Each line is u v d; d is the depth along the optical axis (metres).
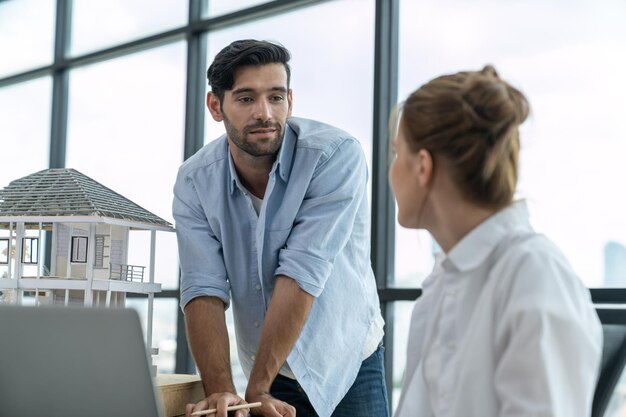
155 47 4.48
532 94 3.09
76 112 4.81
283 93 1.84
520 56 3.15
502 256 1.04
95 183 2.04
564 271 0.99
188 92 4.25
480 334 1.02
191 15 4.28
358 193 1.92
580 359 0.94
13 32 5.24
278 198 1.92
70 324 1.03
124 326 1.01
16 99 5.17
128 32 4.63
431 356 1.14
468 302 1.08
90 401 1.03
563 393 0.92
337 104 3.69
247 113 1.81
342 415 2.01
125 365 1.02
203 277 1.91
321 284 1.83
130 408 1.02
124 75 4.61
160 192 4.38
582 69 2.99
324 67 3.74
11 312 1.04
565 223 2.94
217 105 1.95
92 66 4.76
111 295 1.96
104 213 1.89
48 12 5.07
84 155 4.73
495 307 1.02
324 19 3.77
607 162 2.88
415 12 3.49
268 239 1.91
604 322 2.76
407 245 3.43
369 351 2.03
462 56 3.34
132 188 4.48
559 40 3.05
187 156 4.23
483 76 1.07
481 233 1.07
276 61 1.83
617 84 2.90
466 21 3.33
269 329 1.79
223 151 1.98
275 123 1.83
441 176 1.07
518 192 1.10
